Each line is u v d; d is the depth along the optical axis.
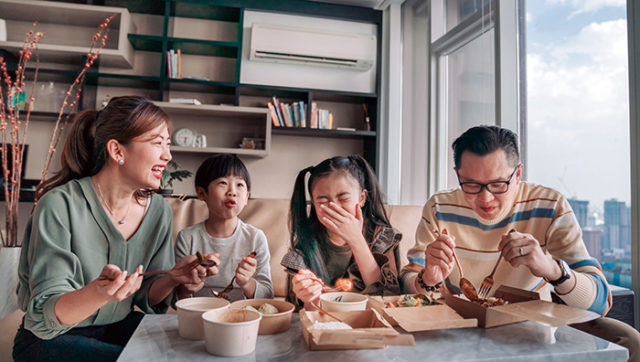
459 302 0.71
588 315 0.62
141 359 0.52
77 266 0.88
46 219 0.88
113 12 3.15
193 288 0.93
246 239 1.44
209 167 1.40
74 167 1.00
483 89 2.25
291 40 3.51
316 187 0.94
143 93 3.49
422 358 0.53
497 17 2.04
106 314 0.93
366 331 0.56
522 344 0.59
